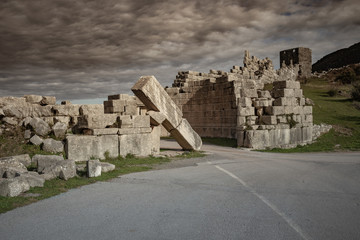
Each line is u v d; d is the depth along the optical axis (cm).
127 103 1698
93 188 842
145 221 568
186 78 3519
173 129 1784
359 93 3547
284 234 500
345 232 509
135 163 1351
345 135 2494
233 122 2791
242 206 664
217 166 1276
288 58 8281
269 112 2253
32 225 548
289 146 2241
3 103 1820
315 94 4116
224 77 2927
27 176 834
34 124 1485
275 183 909
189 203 690
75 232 513
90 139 1379
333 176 1016
